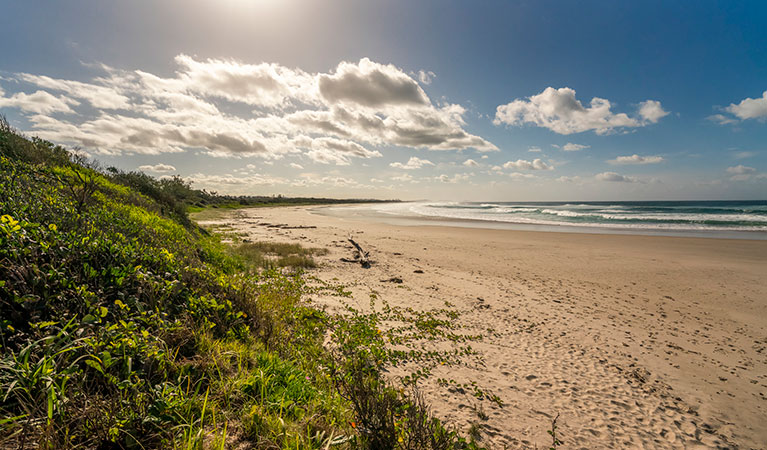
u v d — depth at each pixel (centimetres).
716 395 525
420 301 941
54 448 201
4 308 282
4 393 224
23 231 369
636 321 851
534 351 648
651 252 1859
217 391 312
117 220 734
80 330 284
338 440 278
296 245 1784
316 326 640
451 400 451
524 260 1647
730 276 1334
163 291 434
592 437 402
